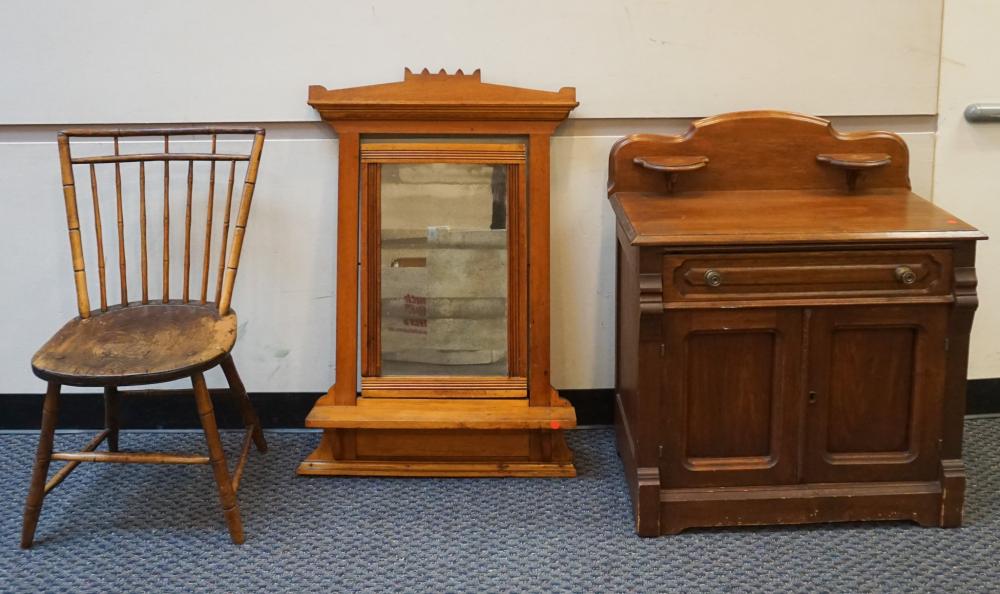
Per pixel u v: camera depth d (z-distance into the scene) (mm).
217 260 2777
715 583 2141
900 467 2324
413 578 2166
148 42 2625
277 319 2818
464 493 2535
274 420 2891
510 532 2350
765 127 2564
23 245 2758
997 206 2775
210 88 2656
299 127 2699
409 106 2549
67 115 2666
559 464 2625
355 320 2625
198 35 2623
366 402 2641
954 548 2262
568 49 2641
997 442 2754
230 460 2721
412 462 2635
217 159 2461
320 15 2613
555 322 2828
